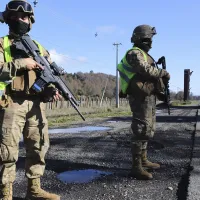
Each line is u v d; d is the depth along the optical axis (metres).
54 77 3.81
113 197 4.25
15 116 3.60
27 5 3.65
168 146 7.54
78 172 5.46
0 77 3.36
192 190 4.37
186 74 58.94
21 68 3.45
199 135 9.12
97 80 120.44
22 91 3.61
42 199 3.95
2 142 3.55
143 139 5.05
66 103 30.81
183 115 18.83
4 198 3.59
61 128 11.97
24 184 4.77
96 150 7.21
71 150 7.21
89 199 4.18
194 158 6.22
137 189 4.55
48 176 5.21
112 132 10.16
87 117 20.11
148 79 4.91
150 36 5.03
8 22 3.67
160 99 5.19
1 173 3.57
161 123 12.99
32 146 3.86
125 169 5.64
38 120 3.84
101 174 5.34
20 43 3.62
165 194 4.35
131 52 4.86
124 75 5.05
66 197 4.26
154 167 5.53
